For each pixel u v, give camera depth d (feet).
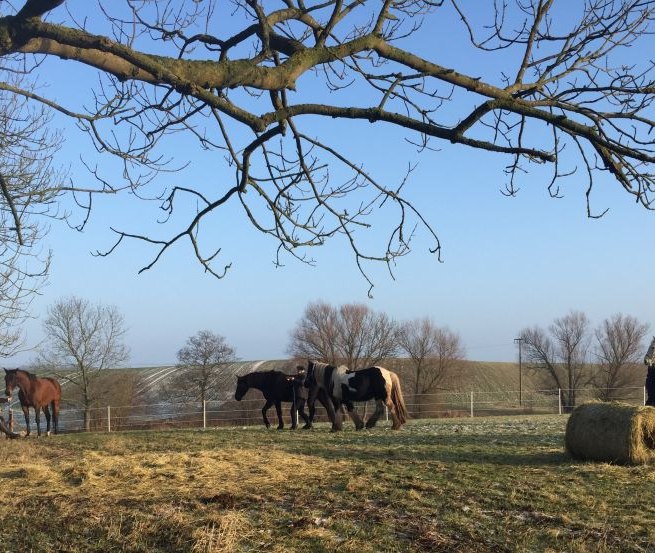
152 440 49.85
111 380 126.82
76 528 23.41
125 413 116.88
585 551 19.27
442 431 52.60
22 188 23.53
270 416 91.09
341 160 12.32
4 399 57.57
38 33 8.47
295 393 59.06
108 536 22.40
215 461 34.94
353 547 20.24
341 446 41.93
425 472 30.66
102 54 9.14
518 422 63.93
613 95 11.99
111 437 53.88
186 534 21.81
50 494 28.07
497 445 41.11
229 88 10.11
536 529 21.43
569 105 11.55
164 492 27.55
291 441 45.91
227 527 22.12
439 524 22.26
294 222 12.80
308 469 32.40
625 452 30.91
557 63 12.16
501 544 20.24
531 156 12.05
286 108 10.56
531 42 11.95
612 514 22.84
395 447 40.73
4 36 8.43
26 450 43.83
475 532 21.35
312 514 23.73
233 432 55.93
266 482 29.14
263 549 20.53
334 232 13.12
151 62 8.97
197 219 11.85
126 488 28.63
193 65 9.53
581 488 26.55
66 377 121.08
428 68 11.58
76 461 35.99
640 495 25.35
